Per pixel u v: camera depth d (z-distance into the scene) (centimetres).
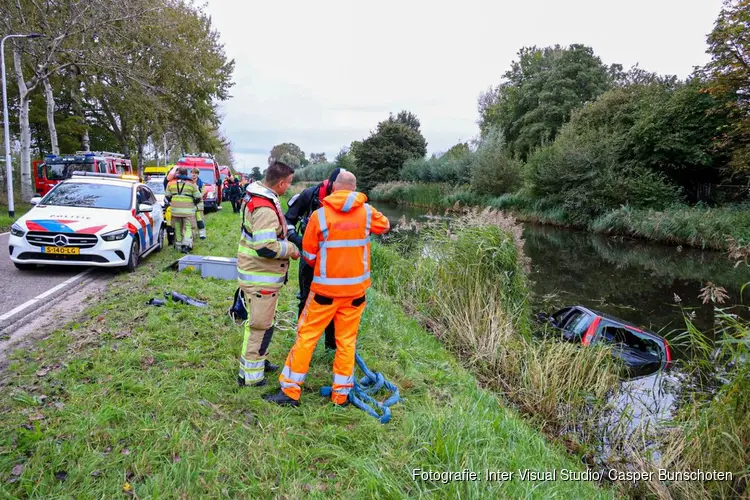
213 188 1925
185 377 375
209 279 703
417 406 384
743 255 875
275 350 460
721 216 2250
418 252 1005
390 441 323
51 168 1877
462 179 4462
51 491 245
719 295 618
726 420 411
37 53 1811
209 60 2923
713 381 466
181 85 2827
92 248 705
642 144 2747
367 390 404
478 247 858
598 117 3253
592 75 4359
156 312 521
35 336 456
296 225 446
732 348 436
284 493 261
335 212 342
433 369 502
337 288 345
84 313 522
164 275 700
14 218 1517
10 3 1719
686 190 2850
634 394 628
